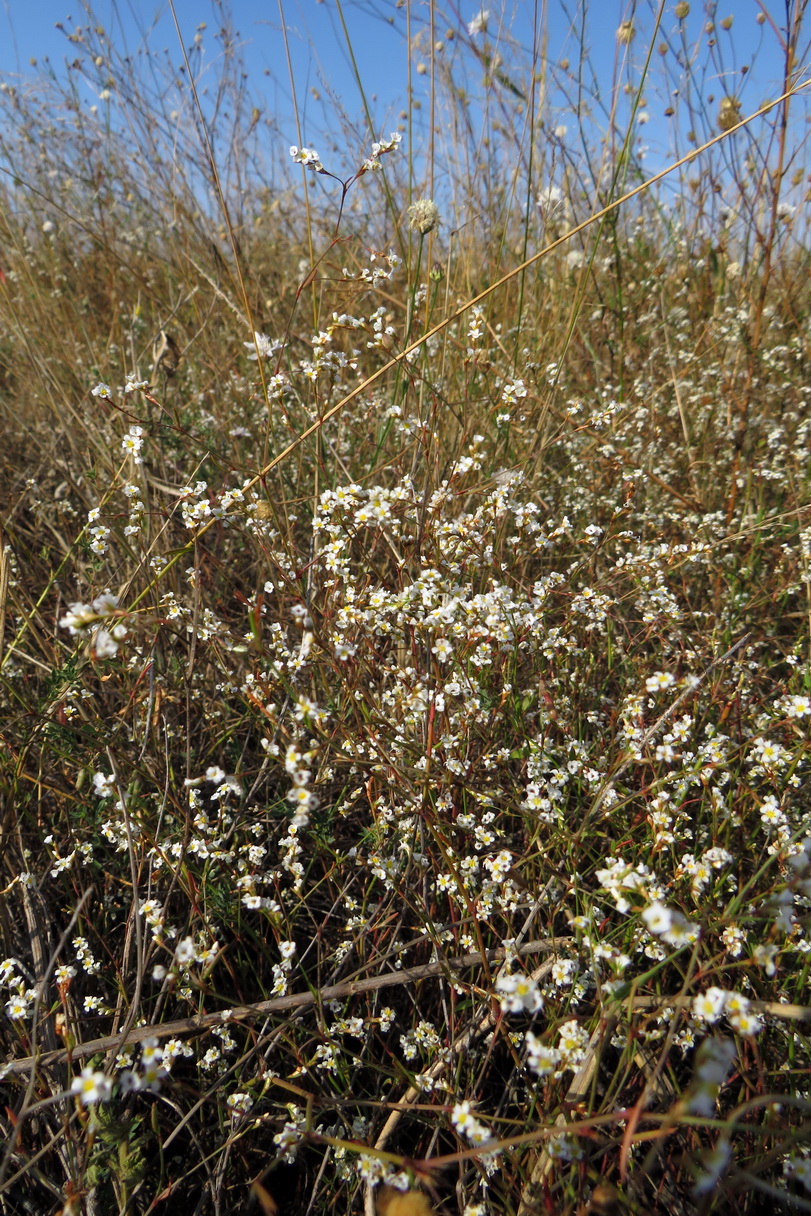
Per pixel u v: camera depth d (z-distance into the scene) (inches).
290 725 89.9
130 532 87.8
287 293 183.6
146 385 86.8
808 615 99.9
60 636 111.3
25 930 81.4
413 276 119.0
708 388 155.0
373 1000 71.7
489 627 75.3
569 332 122.3
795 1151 51.8
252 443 145.6
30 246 205.9
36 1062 56.8
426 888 73.5
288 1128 54.8
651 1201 60.0
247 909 81.4
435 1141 61.7
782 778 79.0
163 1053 58.4
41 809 87.0
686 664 97.5
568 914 68.1
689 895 71.9
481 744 85.7
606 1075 66.6
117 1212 60.9
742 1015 46.4
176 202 168.4
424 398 115.3
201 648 105.2
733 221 163.9
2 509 136.3
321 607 91.1
